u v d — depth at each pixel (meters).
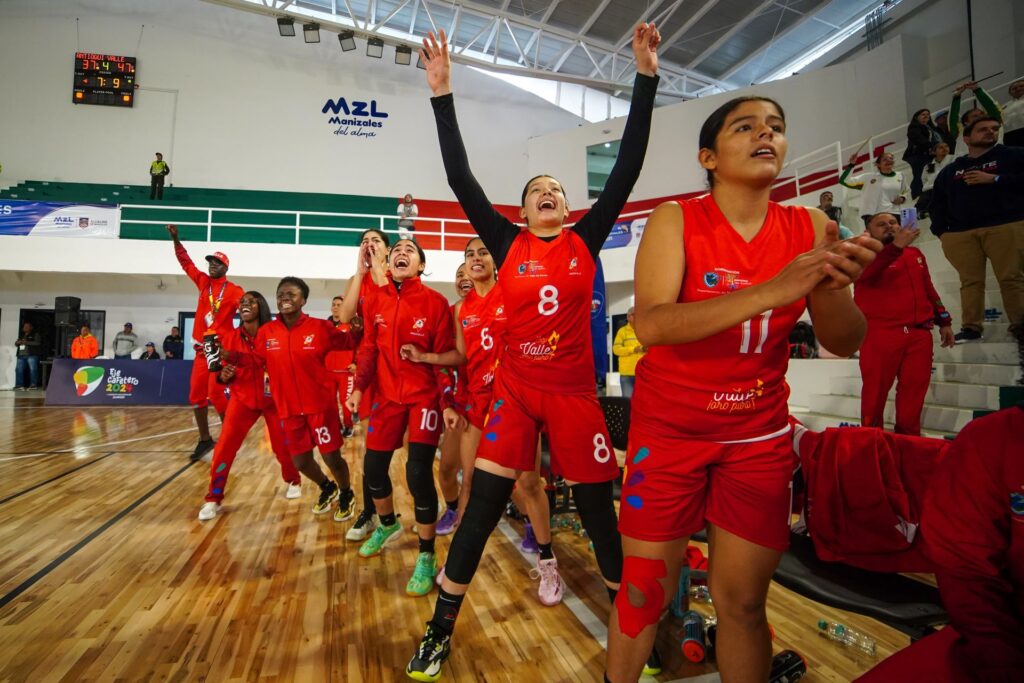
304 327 3.22
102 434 6.61
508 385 1.80
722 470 1.13
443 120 1.82
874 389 3.15
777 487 1.10
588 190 14.55
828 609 2.08
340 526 3.22
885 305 3.08
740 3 11.91
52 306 11.95
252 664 1.70
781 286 0.83
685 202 1.18
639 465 1.17
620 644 1.16
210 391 5.02
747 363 1.08
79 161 12.56
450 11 13.48
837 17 12.20
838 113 11.34
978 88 4.62
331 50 14.14
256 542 2.91
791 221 1.13
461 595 1.70
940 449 1.35
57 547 2.79
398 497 3.90
